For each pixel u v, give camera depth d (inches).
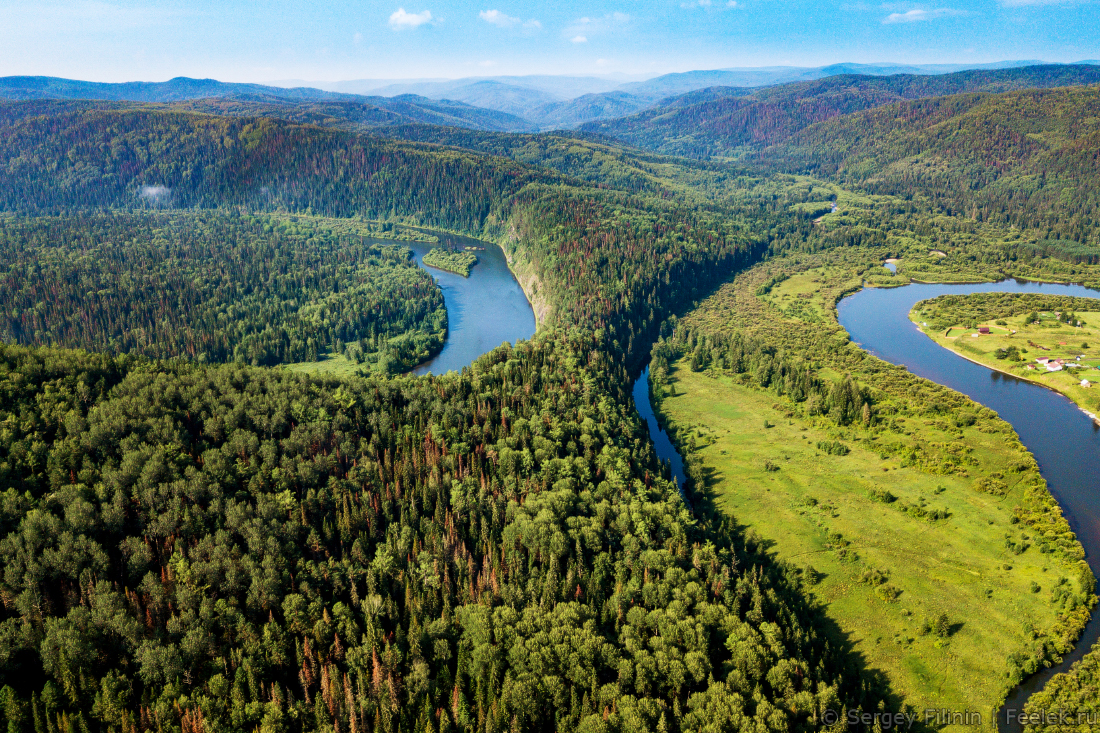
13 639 4645.7
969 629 5816.9
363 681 4633.4
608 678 4842.5
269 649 4820.4
